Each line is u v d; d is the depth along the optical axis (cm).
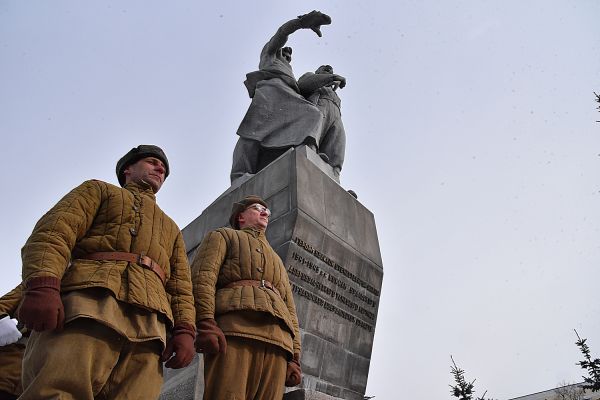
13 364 400
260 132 891
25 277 285
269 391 403
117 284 303
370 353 699
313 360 617
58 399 270
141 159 386
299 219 671
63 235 301
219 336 382
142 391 301
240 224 488
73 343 282
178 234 367
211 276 409
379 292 752
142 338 300
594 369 1341
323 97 940
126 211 336
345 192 795
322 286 667
